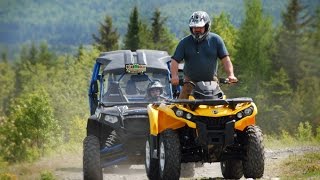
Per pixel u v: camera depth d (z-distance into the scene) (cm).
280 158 3164
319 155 2925
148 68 2930
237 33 19675
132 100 2877
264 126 16950
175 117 2108
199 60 2258
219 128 2112
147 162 2353
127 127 2542
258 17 19200
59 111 8950
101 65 3084
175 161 2078
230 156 2186
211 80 2270
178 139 2106
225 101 2105
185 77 2289
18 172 3522
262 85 18125
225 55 2259
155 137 2230
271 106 17000
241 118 2117
